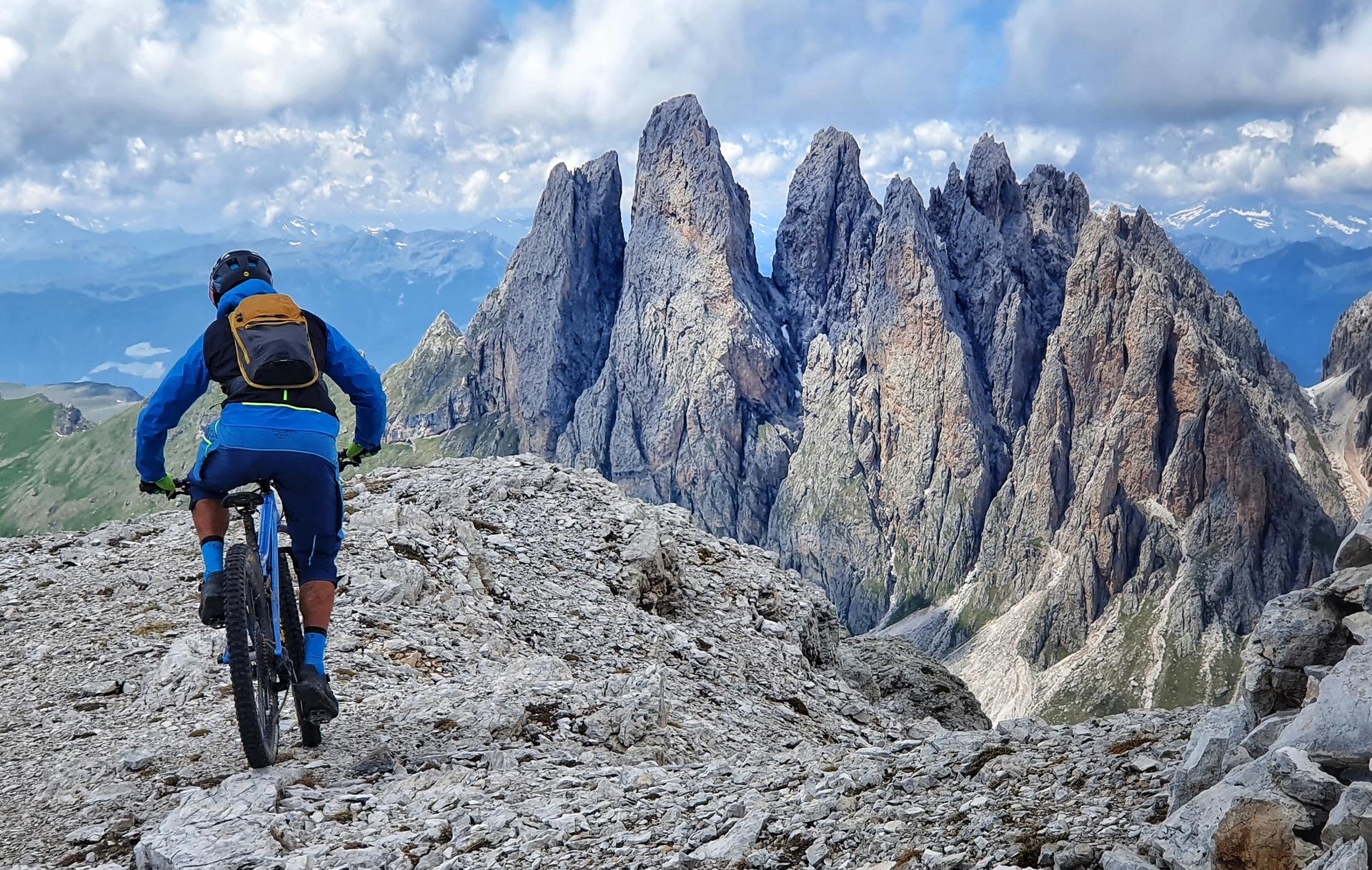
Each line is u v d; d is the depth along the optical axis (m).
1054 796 5.39
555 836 6.53
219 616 7.14
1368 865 3.37
